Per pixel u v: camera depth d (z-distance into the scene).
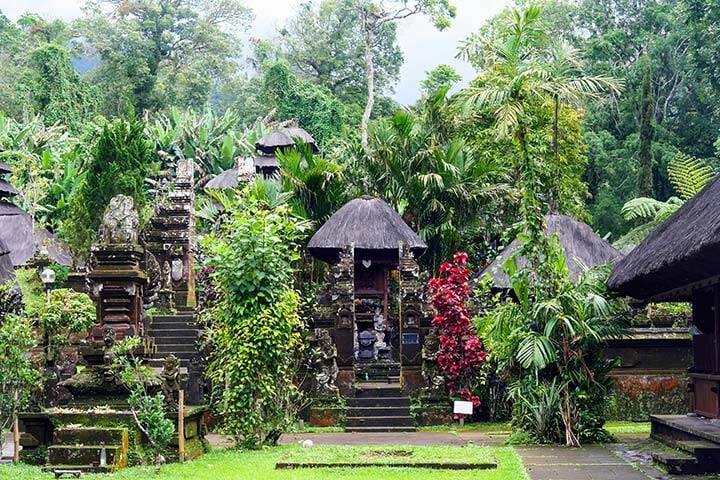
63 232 29.02
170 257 25.12
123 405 11.39
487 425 17.73
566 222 20.17
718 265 10.79
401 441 14.73
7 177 33.94
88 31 61.25
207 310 16.77
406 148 25.38
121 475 9.77
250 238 13.12
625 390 18.31
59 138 42.66
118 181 27.25
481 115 26.77
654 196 39.84
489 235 25.48
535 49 15.41
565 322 13.17
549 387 13.71
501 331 13.99
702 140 44.03
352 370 18.80
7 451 12.64
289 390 13.51
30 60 52.97
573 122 30.02
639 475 10.47
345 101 60.62
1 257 18.05
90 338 12.48
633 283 12.89
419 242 21.47
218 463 10.98
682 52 45.00
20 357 11.42
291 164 25.03
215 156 42.22
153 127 43.81
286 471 10.27
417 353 18.80
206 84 63.09
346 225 21.23
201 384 15.66
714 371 12.71
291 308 13.45
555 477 10.34
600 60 46.12
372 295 21.53
